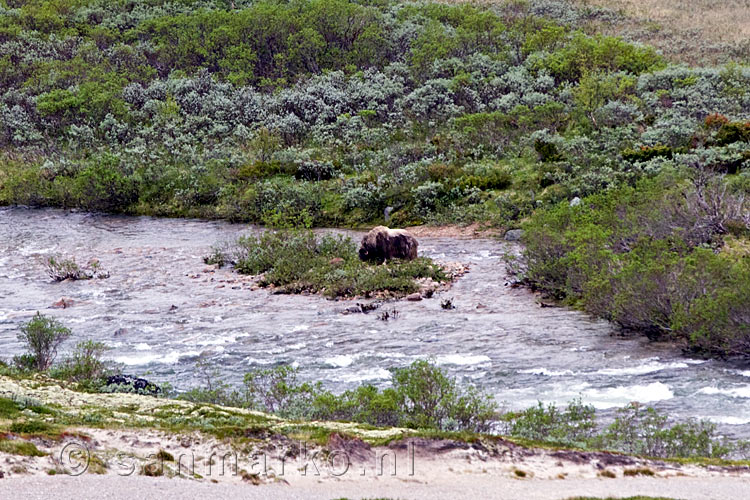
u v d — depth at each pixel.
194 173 63.56
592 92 67.25
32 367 24.48
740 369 24.38
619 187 48.19
